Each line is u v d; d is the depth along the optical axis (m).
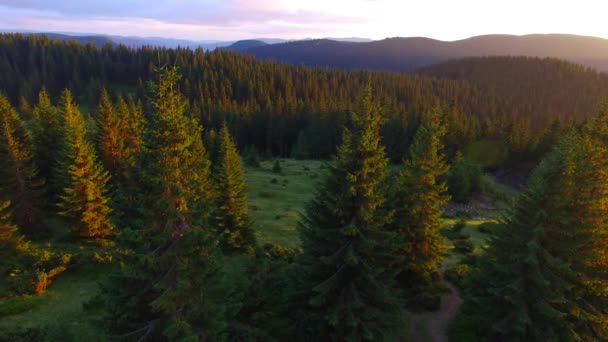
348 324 17.11
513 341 18.39
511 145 84.56
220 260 16.52
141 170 13.70
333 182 18.44
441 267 33.59
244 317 20.94
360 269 18.14
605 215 18.44
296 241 40.31
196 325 14.05
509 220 19.75
